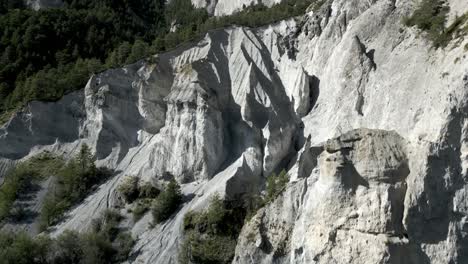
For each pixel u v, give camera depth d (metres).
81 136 64.31
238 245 41.75
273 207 41.34
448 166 31.94
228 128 54.12
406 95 39.59
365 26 49.38
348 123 43.75
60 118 65.94
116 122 62.12
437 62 39.00
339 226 33.78
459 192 31.67
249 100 52.66
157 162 54.50
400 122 38.44
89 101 63.88
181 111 54.62
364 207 33.19
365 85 45.16
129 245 48.50
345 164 34.41
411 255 31.77
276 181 44.66
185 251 44.56
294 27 58.72
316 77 51.59
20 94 69.81
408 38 44.75
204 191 50.16
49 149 64.25
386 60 45.03
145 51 65.62
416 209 31.95
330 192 34.50
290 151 49.44
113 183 56.56
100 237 48.94
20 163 62.94
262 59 56.47
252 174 48.91
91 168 58.47
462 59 35.31
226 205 46.97
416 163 32.81
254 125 51.41
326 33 52.94
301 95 50.47
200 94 53.84
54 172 60.81
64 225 53.84
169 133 54.78
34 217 56.72
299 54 55.62
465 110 32.00
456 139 32.06
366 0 52.44
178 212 49.47
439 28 42.06
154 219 49.97
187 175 52.50
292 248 37.28
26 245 48.47
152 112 60.16
